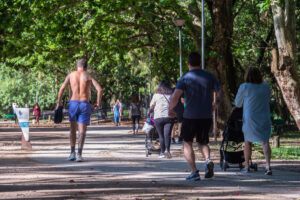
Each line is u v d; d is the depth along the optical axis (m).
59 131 42.75
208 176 11.69
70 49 35.66
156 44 37.31
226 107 34.47
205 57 34.44
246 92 13.05
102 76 68.38
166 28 35.97
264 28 42.56
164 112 17.58
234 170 14.02
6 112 91.44
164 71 43.38
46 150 21.14
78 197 9.15
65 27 33.44
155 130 18.34
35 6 27.41
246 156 13.37
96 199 8.95
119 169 13.90
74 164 15.24
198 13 36.16
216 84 11.62
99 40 36.59
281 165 15.34
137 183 11.06
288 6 28.75
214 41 34.56
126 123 65.00
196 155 18.81
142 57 47.94
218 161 16.69
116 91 74.44
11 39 18.06
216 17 34.47
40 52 32.88
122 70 68.12
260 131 12.90
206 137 11.69
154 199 8.95
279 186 10.67
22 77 80.69
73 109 16.28
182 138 11.71
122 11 32.69
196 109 11.49
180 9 33.34
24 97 84.44
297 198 9.08
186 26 35.31
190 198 9.05
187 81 11.55
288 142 29.17
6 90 83.19
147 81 55.00
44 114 81.38
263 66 45.84
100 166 14.66
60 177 12.06
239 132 13.91
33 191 9.88
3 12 18.83
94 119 82.06
